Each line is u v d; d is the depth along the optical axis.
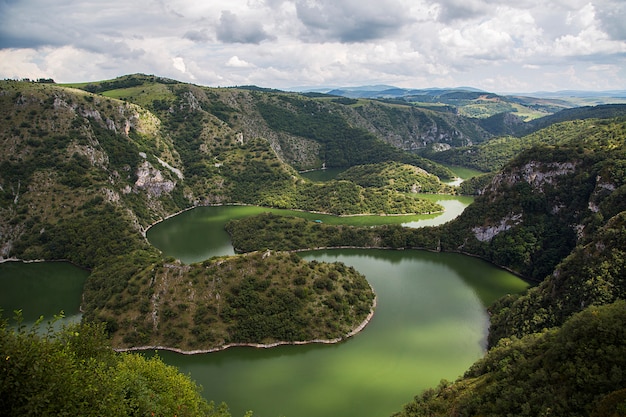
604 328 66.12
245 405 101.31
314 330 129.88
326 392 105.69
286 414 98.00
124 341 124.81
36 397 41.91
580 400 59.97
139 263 165.75
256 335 126.75
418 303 153.00
